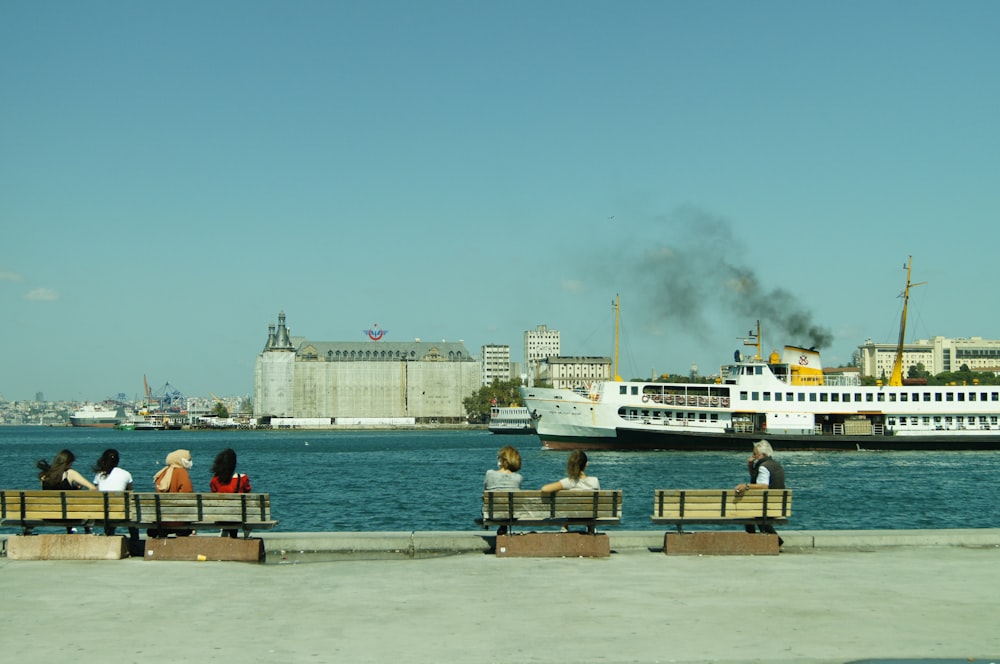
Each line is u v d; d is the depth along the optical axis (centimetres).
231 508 2728
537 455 14438
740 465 11138
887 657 1777
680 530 2884
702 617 2078
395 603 2209
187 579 2477
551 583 2438
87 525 2780
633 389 13462
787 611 2138
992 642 1878
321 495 8062
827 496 7319
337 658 1759
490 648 1830
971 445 13075
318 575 2534
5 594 2291
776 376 13500
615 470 10400
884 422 13238
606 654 1792
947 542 3039
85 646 1836
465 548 2909
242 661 1739
